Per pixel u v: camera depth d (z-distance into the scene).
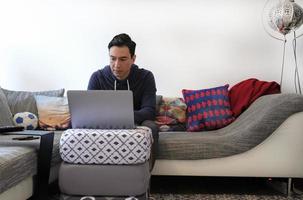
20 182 1.46
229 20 2.88
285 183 2.16
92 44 2.95
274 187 2.27
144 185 1.60
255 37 2.87
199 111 2.58
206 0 2.88
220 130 2.48
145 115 2.05
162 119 2.64
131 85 2.23
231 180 2.51
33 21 2.95
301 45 2.85
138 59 2.93
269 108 2.01
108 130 1.60
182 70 2.91
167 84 2.93
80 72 2.95
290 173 2.05
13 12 2.96
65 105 2.67
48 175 1.63
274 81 2.71
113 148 1.56
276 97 2.05
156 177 2.59
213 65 2.90
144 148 1.57
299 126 2.02
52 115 2.62
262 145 2.06
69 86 2.96
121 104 1.62
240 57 2.89
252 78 2.78
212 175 2.10
